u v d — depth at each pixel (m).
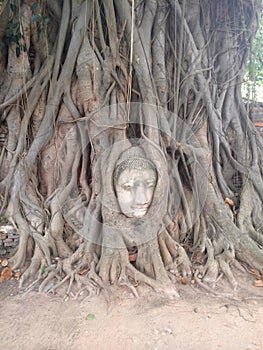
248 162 3.44
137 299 2.18
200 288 2.36
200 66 3.10
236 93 3.61
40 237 2.67
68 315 2.02
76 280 2.36
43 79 2.98
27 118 2.95
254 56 3.74
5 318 1.98
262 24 4.22
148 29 2.88
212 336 1.81
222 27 3.51
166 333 1.83
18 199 2.82
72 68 2.78
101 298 2.19
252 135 3.59
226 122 3.48
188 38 3.06
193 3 3.24
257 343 1.75
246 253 2.65
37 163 2.92
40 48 3.11
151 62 2.85
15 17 2.95
